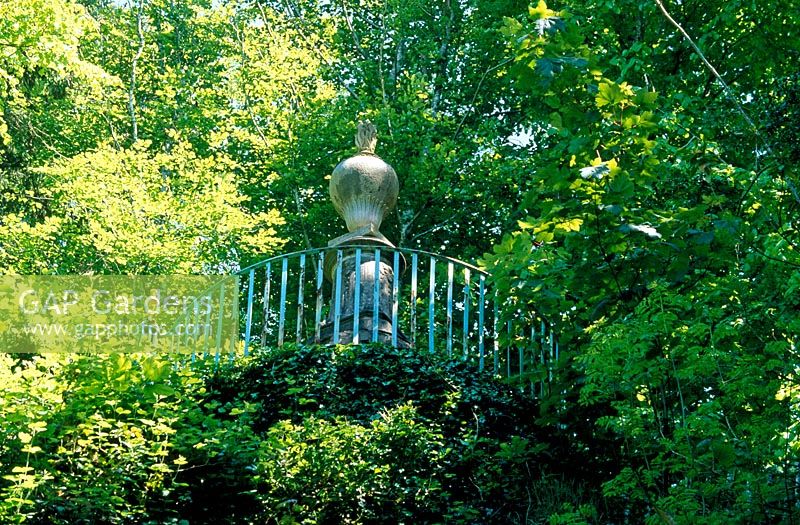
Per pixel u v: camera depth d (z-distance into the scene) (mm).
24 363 8016
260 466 7129
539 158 14453
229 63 19156
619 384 6438
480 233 17547
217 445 7188
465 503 7957
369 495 7355
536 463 8312
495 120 17266
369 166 11141
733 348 6270
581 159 6863
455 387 8836
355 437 7449
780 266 6660
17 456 6652
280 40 18672
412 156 16562
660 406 6680
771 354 6191
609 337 6191
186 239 15703
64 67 14797
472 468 8141
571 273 7039
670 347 6281
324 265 10883
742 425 5656
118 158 15750
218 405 8273
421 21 19500
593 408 8234
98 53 20688
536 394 9547
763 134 6969
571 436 8539
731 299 6629
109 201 15328
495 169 16031
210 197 15719
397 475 7547
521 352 9414
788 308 6266
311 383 8773
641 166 6875
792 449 5688
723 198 6797
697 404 6598
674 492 5770
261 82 18203
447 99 18875
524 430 8680
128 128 20219
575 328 7750
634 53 11773
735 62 11711
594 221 6609
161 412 7164
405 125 16656
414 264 9906
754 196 7352
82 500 6352
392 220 17688
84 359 7555
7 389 7164
